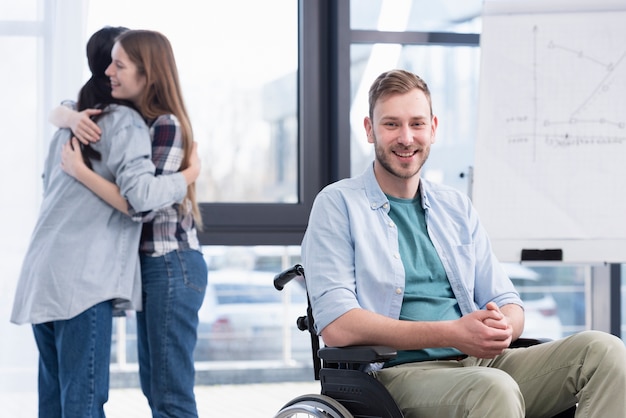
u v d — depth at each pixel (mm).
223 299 4301
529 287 4016
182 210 2648
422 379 1898
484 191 3146
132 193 2482
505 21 3176
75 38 3012
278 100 3439
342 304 1946
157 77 2637
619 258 3166
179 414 2613
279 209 3369
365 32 3395
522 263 3156
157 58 2639
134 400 4270
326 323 1952
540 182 3158
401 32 3424
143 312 2670
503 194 3148
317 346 2107
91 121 2555
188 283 2625
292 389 4508
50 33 3016
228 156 3404
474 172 3148
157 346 2600
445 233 2146
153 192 2506
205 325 4367
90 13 3197
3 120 2982
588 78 3189
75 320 2492
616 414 1807
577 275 4004
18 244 2990
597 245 3160
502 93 3162
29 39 2998
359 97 3449
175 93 2666
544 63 3182
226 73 3396
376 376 1996
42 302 2479
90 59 2670
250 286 4305
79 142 2568
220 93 3396
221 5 3383
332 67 3393
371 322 1910
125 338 4414
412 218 2146
